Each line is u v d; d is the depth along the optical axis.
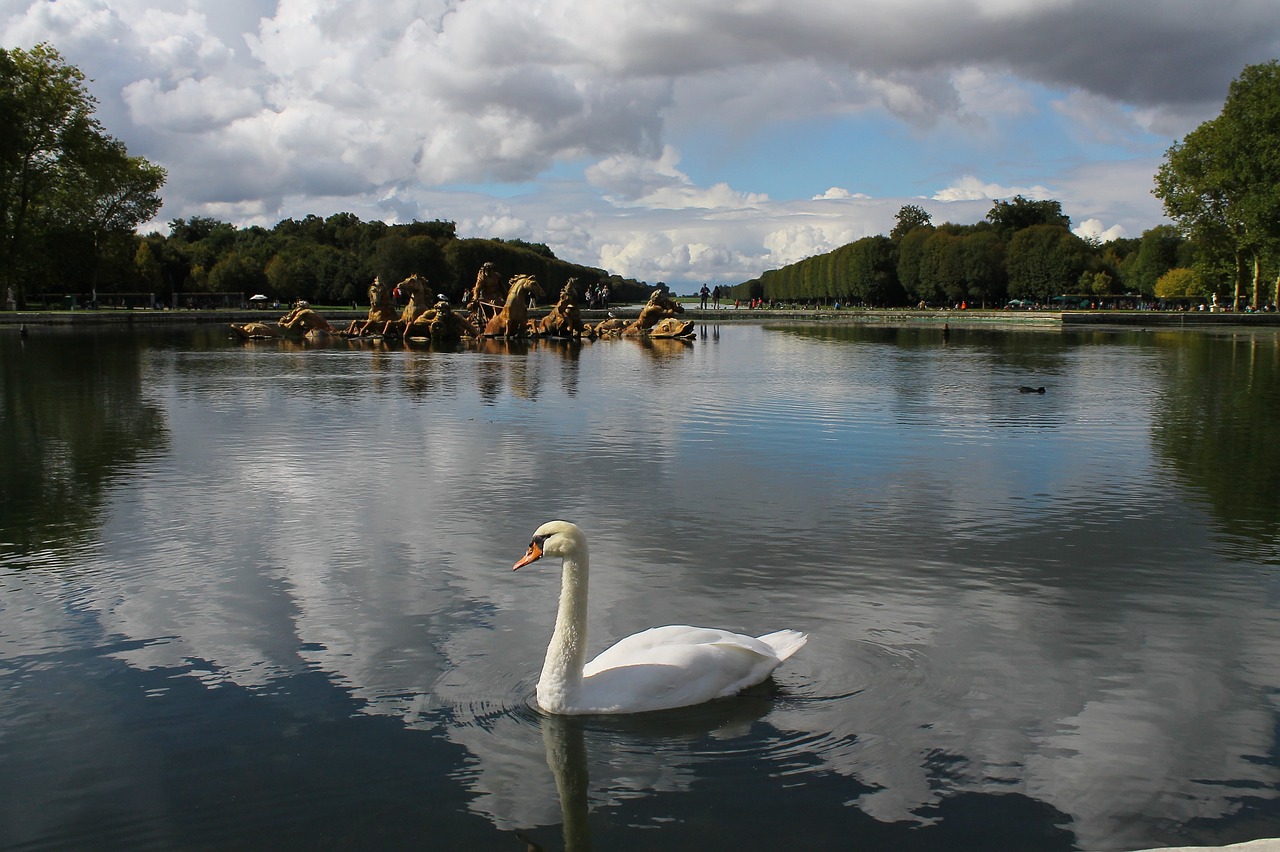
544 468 16.39
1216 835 5.61
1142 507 13.70
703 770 6.24
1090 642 8.49
